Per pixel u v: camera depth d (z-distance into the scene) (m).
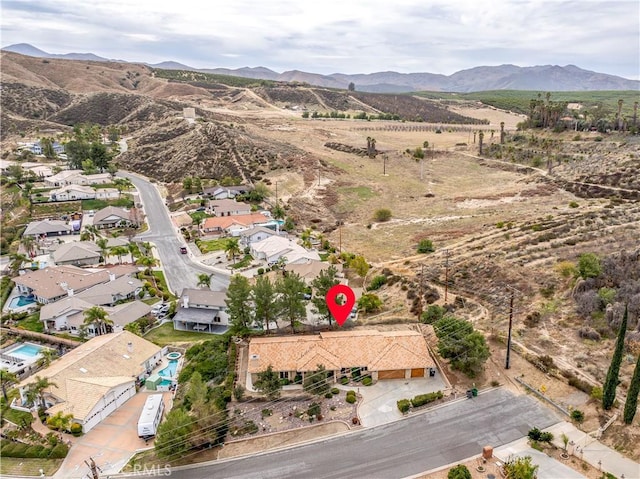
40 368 67.81
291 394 58.53
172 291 95.31
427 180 174.75
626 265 71.44
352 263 93.25
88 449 52.75
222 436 51.47
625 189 128.00
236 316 71.88
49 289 91.62
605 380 53.22
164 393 63.34
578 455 46.22
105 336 73.75
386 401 56.53
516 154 192.12
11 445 53.16
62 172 173.25
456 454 47.75
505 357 61.69
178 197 159.50
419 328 71.19
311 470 46.84
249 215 135.62
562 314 67.56
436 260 94.31
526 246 89.81
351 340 63.94
